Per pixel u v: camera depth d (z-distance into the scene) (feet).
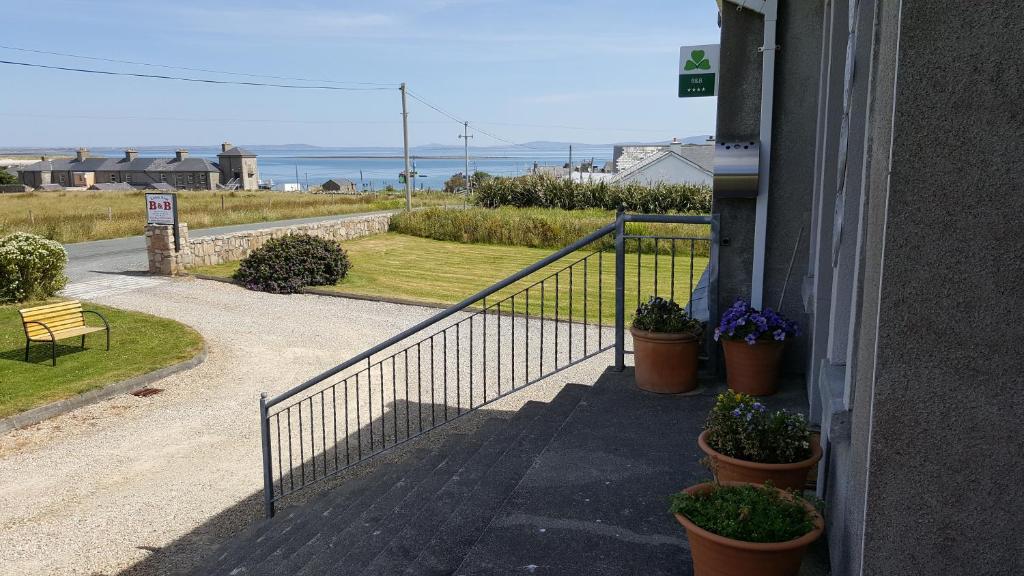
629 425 14.14
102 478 20.45
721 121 15.55
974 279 5.83
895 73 5.89
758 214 15.71
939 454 6.13
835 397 8.49
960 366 5.97
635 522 10.62
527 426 15.25
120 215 99.09
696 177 139.13
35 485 20.01
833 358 10.03
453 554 10.69
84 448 22.49
